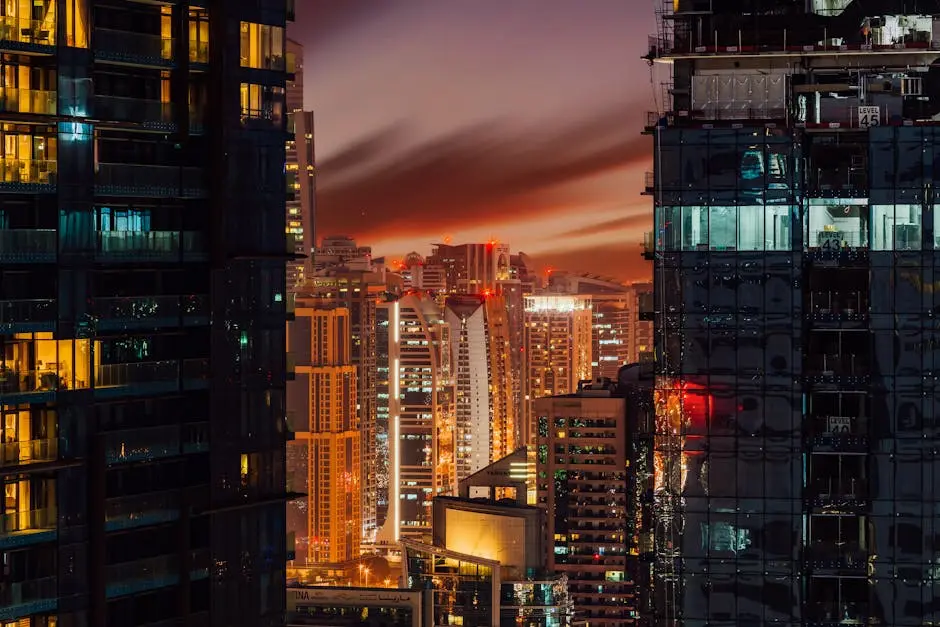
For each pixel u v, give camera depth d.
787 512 102.94
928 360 102.06
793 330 103.06
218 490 106.75
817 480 103.12
